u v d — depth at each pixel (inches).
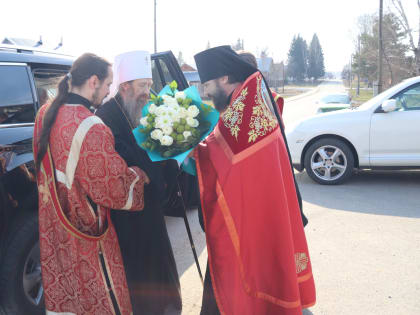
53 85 124.2
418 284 123.6
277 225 85.7
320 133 236.8
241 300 89.8
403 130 224.5
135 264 98.4
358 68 1942.7
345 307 113.0
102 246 86.0
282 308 86.4
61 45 144.6
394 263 137.3
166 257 102.9
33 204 106.2
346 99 649.6
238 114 86.3
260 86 88.4
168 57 171.3
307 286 96.7
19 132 106.4
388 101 222.4
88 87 82.3
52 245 83.8
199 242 163.6
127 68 98.3
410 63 1282.0
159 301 102.1
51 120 80.0
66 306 84.7
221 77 92.9
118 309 88.1
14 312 101.0
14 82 110.3
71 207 80.7
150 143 88.5
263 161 85.5
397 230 165.9
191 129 87.4
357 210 192.4
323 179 241.6
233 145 86.8
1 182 98.6
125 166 83.7
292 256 86.2
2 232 99.6
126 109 101.0
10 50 113.4
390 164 229.5
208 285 97.0
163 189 95.7
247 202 86.6
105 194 80.7
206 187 91.3
